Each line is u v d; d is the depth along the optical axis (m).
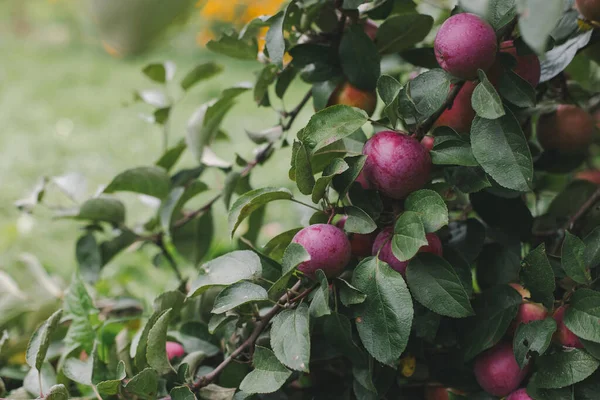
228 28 1.88
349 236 1.70
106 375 1.87
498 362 1.71
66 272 3.47
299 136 1.64
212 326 1.70
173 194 2.01
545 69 1.80
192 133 2.00
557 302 1.67
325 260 1.61
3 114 8.01
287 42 1.88
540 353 1.63
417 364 1.78
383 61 2.01
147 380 1.68
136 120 7.59
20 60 11.08
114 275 2.80
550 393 1.67
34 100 8.63
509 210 1.80
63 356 1.85
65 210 2.05
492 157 1.62
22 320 2.13
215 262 1.69
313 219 1.69
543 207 2.14
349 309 1.67
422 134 1.67
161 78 2.12
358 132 1.76
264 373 1.65
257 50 1.88
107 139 6.89
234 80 8.82
